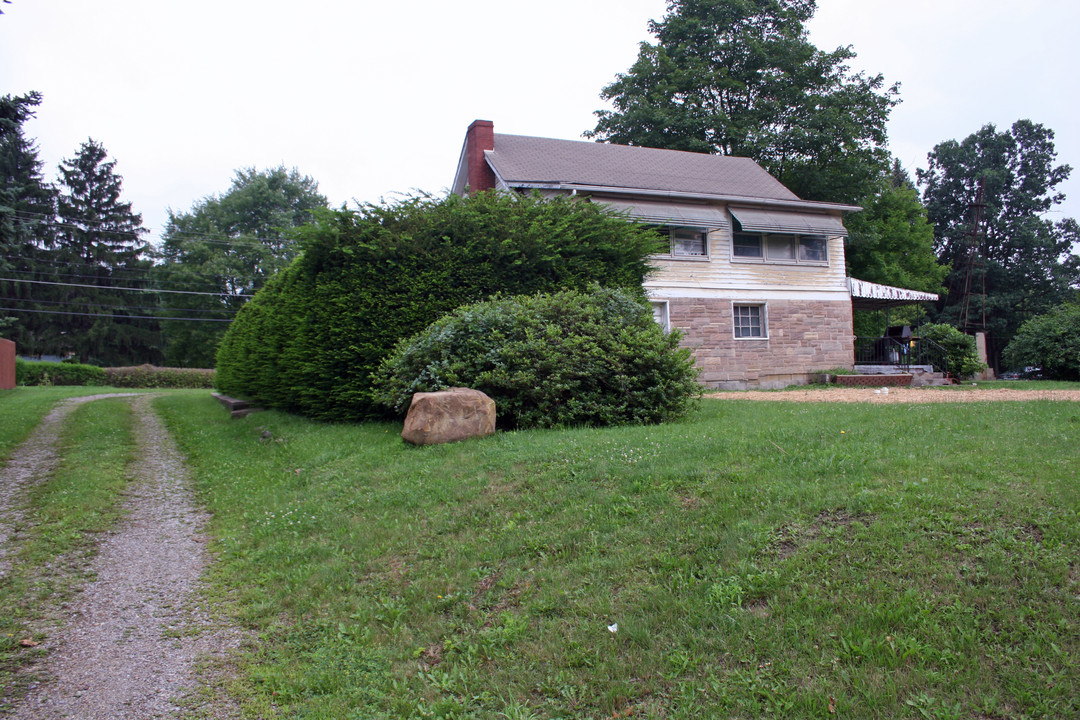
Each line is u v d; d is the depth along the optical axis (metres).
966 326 49.06
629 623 3.93
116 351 52.84
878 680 3.20
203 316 50.16
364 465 7.94
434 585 4.82
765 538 4.54
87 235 53.22
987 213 51.50
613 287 12.92
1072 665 3.13
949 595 3.71
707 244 19.36
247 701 3.67
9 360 25.81
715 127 29.70
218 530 6.71
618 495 5.69
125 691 3.75
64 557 5.82
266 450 10.35
